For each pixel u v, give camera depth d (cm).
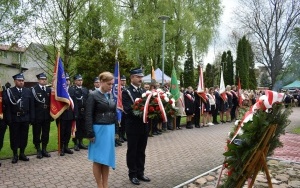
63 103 817
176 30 2705
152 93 582
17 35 1723
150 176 651
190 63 3500
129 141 596
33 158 791
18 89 756
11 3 1667
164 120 589
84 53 1864
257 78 5447
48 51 1770
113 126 507
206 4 2958
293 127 1625
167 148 962
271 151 471
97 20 1955
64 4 1722
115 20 1997
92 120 488
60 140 838
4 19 1698
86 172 664
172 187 578
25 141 766
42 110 800
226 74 4247
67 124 847
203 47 2858
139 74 609
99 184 501
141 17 2625
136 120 591
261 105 427
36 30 1722
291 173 683
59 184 580
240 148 421
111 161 497
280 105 423
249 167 427
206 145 1021
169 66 2989
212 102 1631
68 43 1748
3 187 557
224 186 459
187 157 838
